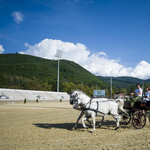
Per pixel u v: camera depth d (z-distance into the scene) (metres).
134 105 9.60
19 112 18.52
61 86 90.44
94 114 8.86
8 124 11.17
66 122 11.92
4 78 80.75
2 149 6.15
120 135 7.86
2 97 40.69
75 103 8.99
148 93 10.89
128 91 116.62
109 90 115.62
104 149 5.88
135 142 6.67
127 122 10.27
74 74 155.75
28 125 10.77
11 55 184.50
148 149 5.85
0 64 138.50
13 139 7.45
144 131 8.60
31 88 76.88
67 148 6.05
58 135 8.03
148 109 9.59
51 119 13.41
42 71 134.50
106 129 9.33
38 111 19.67
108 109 9.27
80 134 8.18
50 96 57.09
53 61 187.88
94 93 64.88
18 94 48.22
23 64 143.75
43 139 7.35
